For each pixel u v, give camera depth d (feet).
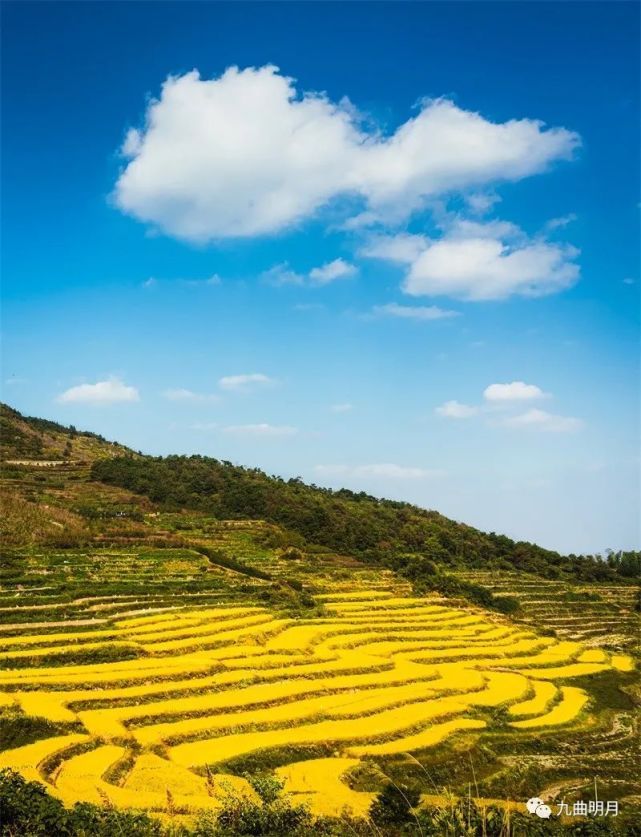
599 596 511.81
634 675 317.22
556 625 426.51
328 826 112.16
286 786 163.22
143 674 229.66
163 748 181.57
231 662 256.32
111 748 174.81
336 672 263.08
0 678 214.28
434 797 157.69
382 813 120.78
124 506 578.66
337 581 448.24
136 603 324.19
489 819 78.54
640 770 206.69
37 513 473.67
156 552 439.63
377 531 606.96
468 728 219.00
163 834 97.19
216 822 103.81
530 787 188.75
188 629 290.15
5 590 319.27
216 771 170.30
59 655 242.37
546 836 90.48
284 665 263.29
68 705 200.64
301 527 586.04
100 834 91.15
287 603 360.89
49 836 89.86
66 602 312.29
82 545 432.66
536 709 246.47
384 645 313.53
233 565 431.84
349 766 180.75
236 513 616.80
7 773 101.45
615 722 249.96
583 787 190.70
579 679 298.56
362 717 219.61
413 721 217.36
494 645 336.29
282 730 201.36
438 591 449.89
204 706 210.59
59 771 158.81
